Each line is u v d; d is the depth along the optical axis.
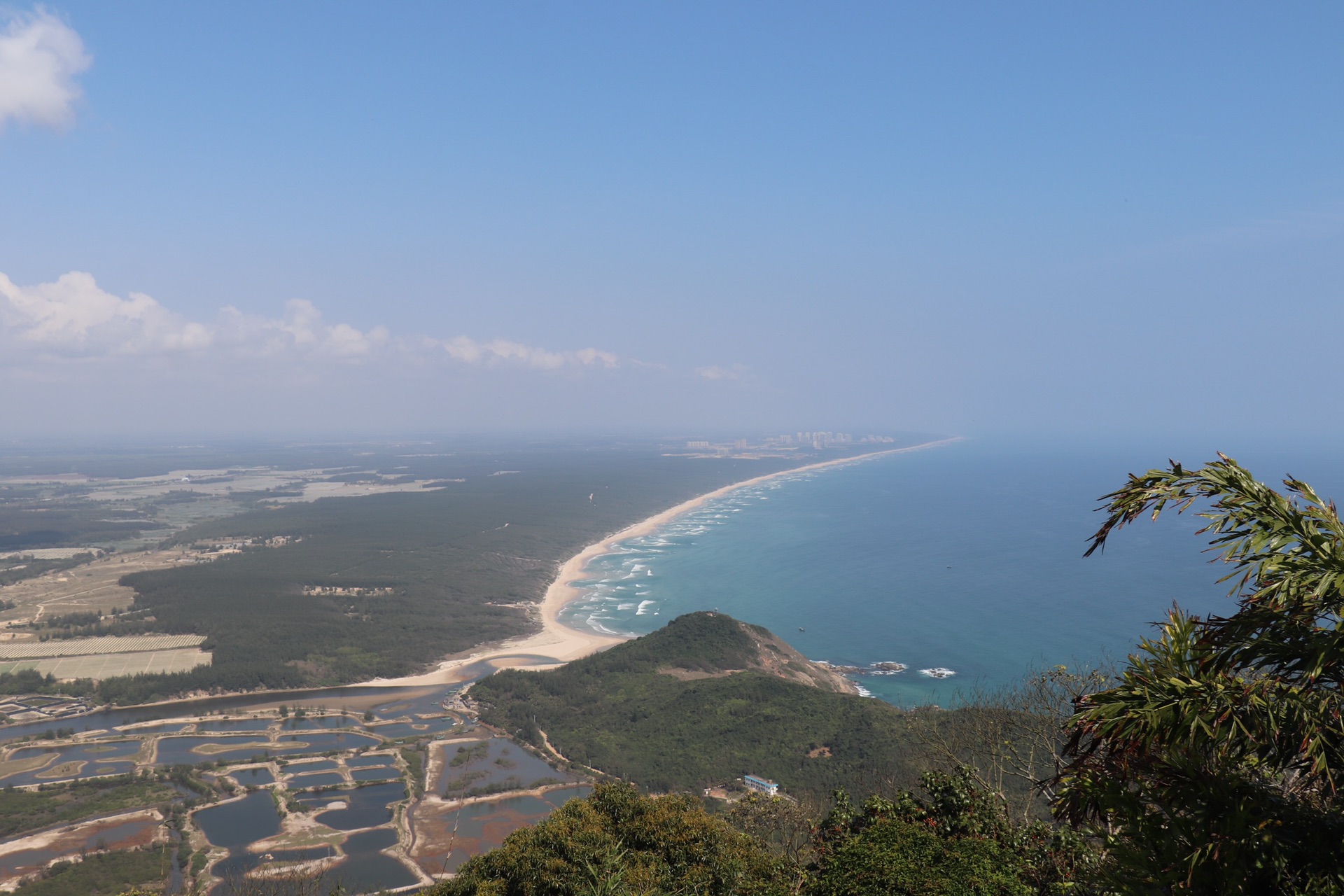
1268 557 9.50
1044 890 15.76
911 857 16.20
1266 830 8.75
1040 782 11.39
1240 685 9.10
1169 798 9.48
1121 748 9.30
